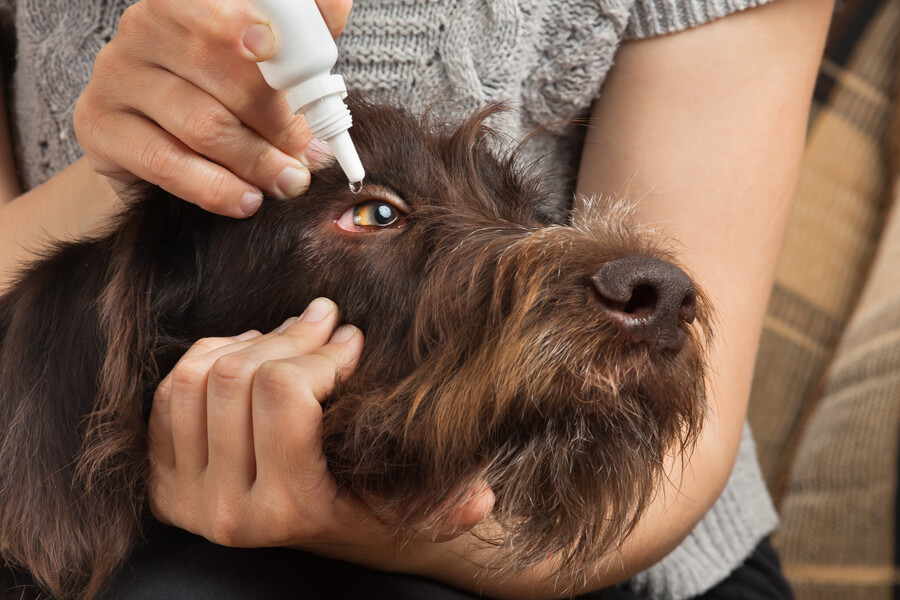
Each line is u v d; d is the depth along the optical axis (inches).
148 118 51.9
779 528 131.8
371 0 71.8
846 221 141.9
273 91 49.4
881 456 125.0
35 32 76.3
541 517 52.4
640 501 52.7
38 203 73.8
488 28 71.4
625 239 55.6
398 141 57.8
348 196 55.2
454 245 55.0
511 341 49.2
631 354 49.1
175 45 48.4
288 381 47.7
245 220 56.5
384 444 51.3
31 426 54.7
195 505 53.6
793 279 142.1
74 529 53.4
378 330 54.6
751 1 74.6
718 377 75.2
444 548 61.4
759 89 76.8
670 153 76.8
